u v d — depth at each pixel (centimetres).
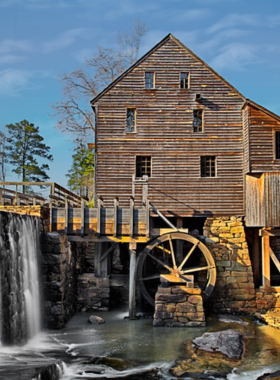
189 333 1218
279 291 1537
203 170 1670
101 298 1549
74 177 4100
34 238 1208
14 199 1598
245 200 1612
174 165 1650
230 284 1544
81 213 1405
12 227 1025
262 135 1572
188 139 1661
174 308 1314
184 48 1695
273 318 1377
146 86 1691
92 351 1024
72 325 1309
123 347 1066
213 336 1111
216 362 952
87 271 1839
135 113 1678
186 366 921
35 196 1631
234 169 1647
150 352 1023
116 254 2134
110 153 1655
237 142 1659
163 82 1681
